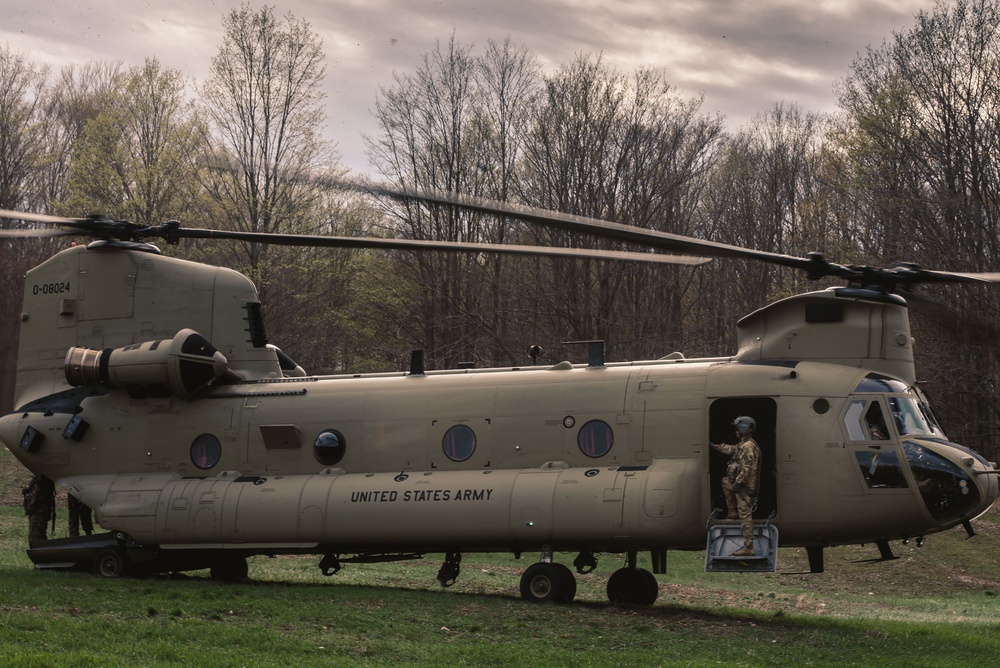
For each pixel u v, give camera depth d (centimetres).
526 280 3812
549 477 1379
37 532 1658
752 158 4838
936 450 1287
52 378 1700
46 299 1716
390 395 1517
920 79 3350
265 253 3712
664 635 1167
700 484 1330
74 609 1184
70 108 5438
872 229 3662
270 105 3700
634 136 3778
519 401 1438
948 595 2234
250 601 1259
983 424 3122
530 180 3803
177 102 3850
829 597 2084
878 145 3381
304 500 1477
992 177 3241
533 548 1390
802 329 1371
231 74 3694
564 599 1357
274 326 3838
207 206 3712
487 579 1922
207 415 1591
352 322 3922
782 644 1154
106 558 1576
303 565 2003
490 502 1383
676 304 3881
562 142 3781
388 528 1430
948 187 3281
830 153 4172
